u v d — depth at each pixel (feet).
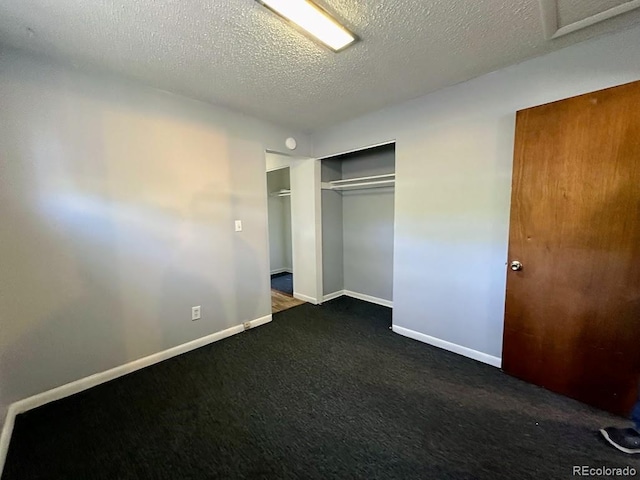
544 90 6.21
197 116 8.38
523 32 5.34
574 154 5.75
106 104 6.75
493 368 7.39
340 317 11.10
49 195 6.10
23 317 5.88
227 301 9.41
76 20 4.80
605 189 5.46
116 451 4.92
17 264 5.78
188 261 8.42
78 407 6.03
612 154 5.34
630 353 5.39
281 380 6.98
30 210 5.89
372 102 8.64
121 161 7.05
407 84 7.47
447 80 7.29
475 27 5.17
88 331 6.73
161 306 7.93
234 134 9.29
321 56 6.04
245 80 7.10
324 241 12.80
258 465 4.64
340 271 13.76
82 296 6.61
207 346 8.80
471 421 5.52
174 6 4.47
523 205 6.49
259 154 10.05
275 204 18.57
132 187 7.26
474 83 7.22
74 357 6.55
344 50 5.82
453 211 7.93
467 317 7.91
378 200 12.19
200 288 8.73
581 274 5.84
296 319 10.92
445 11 4.74
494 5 4.61
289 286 15.67
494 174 7.09
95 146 6.64
